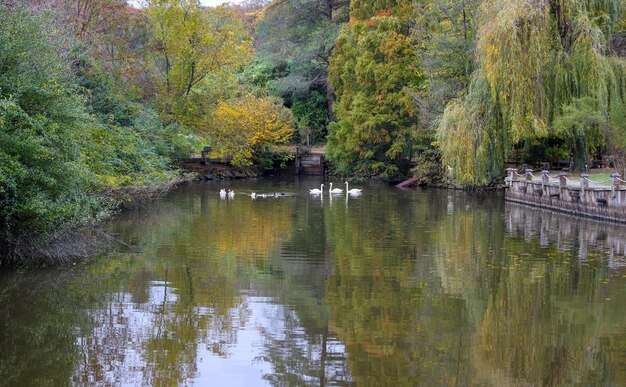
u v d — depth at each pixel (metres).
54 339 10.70
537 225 23.55
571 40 27.83
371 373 9.55
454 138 30.34
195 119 42.00
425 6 42.53
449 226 23.41
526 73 27.25
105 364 9.73
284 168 53.25
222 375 9.41
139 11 39.41
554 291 14.05
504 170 37.41
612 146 27.67
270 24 59.03
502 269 16.14
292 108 57.50
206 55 40.50
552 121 28.08
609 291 14.04
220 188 39.59
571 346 10.73
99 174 22.33
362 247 19.05
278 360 9.98
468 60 36.00
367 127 43.22
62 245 16.31
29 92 15.04
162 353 10.21
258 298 13.33
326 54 55.50
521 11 27.03
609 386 9.21
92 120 21.16
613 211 23.53
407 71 43.00
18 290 13.48
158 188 28.92
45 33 16.23
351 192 35.91
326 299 13.34
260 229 22.42
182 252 17.92
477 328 11.57
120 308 12.44
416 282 14.77
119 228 21.95
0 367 9.52
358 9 48.12
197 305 12.74
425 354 10.30
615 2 28.44
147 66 39.31
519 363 9.98
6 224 14.48
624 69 27.45
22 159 14.51
